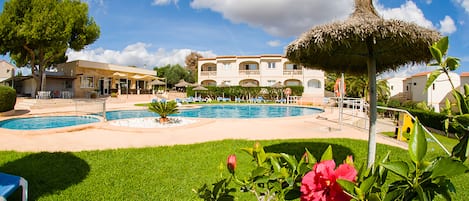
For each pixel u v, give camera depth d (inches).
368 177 38.8
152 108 493.0
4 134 332.5
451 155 44.5
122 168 198.5
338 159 234.5
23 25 823.1
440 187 37.6
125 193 156.0
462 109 45.9
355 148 267.6
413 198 38.4
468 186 169.5
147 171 193.0
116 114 731.4
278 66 1534.2
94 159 219.9
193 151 250.2
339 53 195.8
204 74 1642.5
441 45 46.4
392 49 178.2
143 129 377.1
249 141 298.4
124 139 316.2
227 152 247.1
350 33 140.1
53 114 602.2
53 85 1170.6
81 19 967.6
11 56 1127.0
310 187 40.3
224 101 1291.8
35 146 270.1
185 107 898.7
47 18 840.9
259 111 937.5
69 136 333.7
